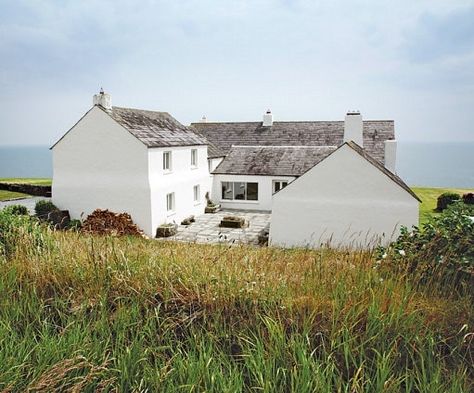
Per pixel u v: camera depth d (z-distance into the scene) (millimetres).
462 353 3635
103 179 22078
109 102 22297
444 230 5133
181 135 25906
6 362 3516
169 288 4523
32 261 5406
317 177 17344
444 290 4410
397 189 16516
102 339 3957
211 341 3729
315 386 3193
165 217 22859
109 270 4953
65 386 3465
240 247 6508
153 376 3500
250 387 3408
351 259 5398
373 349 3385
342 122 33844
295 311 4090
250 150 30688
